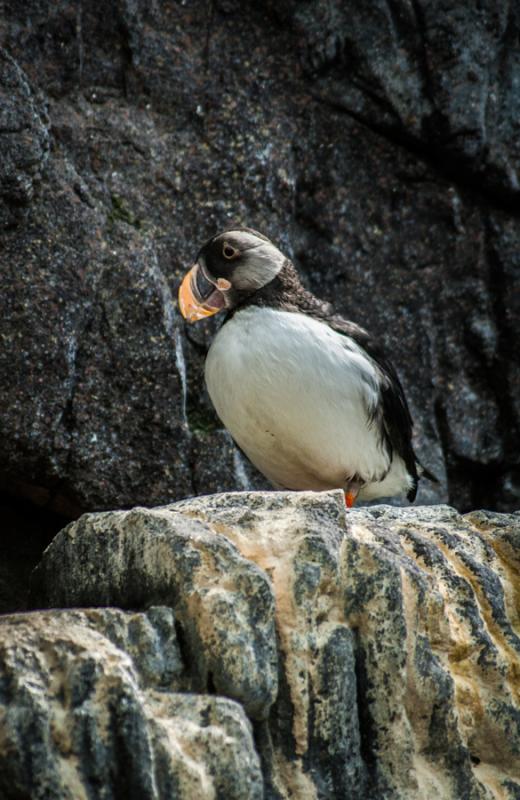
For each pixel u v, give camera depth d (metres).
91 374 10.88
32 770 5.78
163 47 11.87
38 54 11.30
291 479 10.25
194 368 11.79
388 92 12.44
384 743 6.93
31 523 11.41
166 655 6.46
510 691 7.51
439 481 12.41
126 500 11.05
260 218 12.10
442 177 12.81
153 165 11.69
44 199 10.80
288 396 9.33
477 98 12.49
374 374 9.62
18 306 10.54
